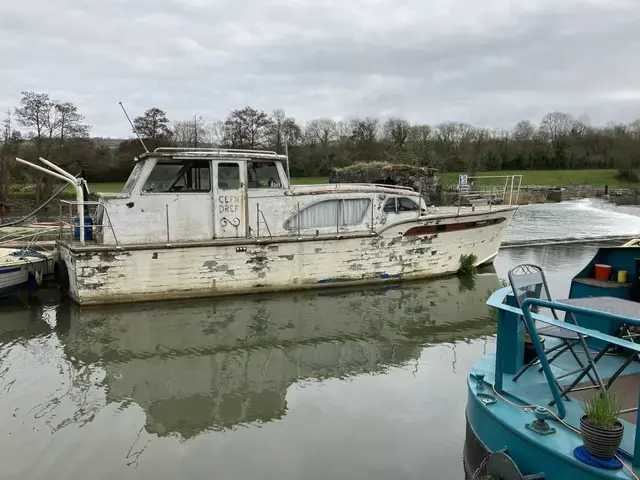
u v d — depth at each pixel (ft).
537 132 315.37
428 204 97.19
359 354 29.58
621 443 11.73
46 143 152.56
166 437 19.94
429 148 204.64
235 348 30.60
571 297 21.74
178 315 36.27
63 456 18.40
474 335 32.91
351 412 21.95
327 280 42.78
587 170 272.92
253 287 40.78
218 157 39.68
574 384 13.61
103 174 171.32
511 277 15.98
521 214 129.80
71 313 36.22
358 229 44.09
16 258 41.14
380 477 16.99
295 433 20.10
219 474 17.26
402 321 35.65
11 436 19.85
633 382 15.44
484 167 251.80
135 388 24.89
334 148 212.64
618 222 105.50
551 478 11.84
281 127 198.80
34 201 138.21
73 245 37.60
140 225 38.34
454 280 47.03
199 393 24.32
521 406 14.01
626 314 14.58
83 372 26.84
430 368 27.20
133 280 37.68
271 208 41.57
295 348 30.58
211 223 40.09
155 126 180.04
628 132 309.42
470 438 15.75
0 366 27.37
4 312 36.81
